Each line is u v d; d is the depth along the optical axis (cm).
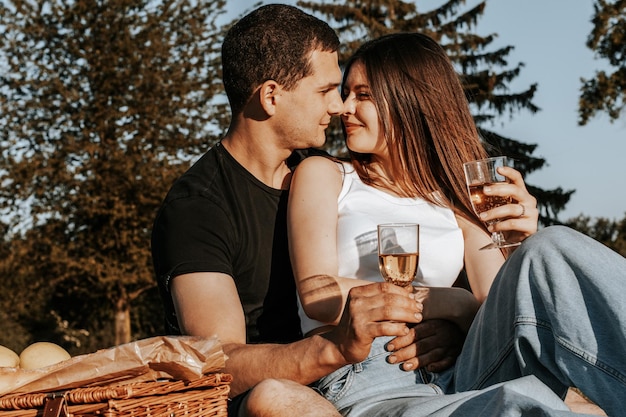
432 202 280
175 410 176
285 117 277
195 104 1827
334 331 210
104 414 162
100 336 2028
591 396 193
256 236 272
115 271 1769
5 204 1727
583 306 196
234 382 220
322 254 254
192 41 1850
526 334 203
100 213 1722
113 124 1791
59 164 1717
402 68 284
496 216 252
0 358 240
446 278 273
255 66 274
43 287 1888
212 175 275
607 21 1677
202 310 243
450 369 240
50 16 1778
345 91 293
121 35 1781
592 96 1683
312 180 268
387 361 236
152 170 1764
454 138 286
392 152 282
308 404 188
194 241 256
